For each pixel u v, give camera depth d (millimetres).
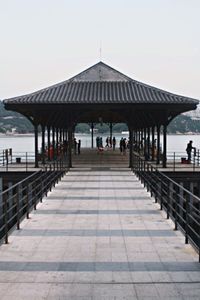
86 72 30750
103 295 7262
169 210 13797
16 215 12875
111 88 29484
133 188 19953
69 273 8344
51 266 8773
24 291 7438
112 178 23672
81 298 7141
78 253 9680
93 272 8398
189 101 26938
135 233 11586
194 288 7559
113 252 9758
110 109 28047
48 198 17281
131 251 9836
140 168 24203
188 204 12445
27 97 27422
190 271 8445
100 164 31297
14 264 8898
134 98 27297
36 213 14320
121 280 7961
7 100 26766
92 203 16156
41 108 27078
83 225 12539
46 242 10625
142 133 46250
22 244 10438
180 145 82312
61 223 12805
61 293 7352
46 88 29219
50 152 34750
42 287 7625
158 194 16578
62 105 27094
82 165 30516
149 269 8578
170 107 27078
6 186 24625
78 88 29406
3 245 10336
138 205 15758
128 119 28844
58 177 22625
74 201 16594
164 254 9594
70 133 28922
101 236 11242
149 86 29844
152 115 29578
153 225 12562
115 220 13242
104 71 30922
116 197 17469
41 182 16953
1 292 7402
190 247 10156
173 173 24594
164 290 7469
